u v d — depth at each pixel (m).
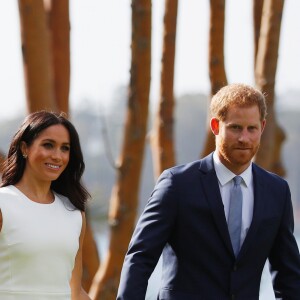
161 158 19.53
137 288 10.91
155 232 11.10
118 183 19.19
